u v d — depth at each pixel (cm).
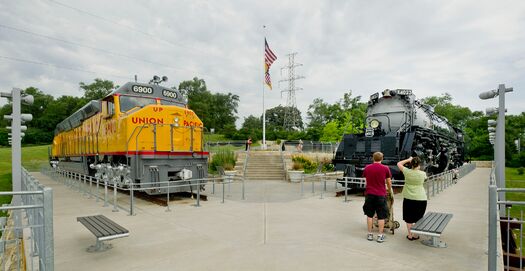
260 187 1650
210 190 1507
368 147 1315
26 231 646
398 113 1427
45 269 379
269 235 684
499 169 1093
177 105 1379
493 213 418
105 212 943
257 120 10994
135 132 1117
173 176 1182
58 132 2488
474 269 488
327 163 2491
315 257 544
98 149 1419
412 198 636
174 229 736
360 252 570
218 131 8525
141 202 1127
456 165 2367
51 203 381
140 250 583
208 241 639
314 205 1070
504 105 1084
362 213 927
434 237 601
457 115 6881
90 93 8400
